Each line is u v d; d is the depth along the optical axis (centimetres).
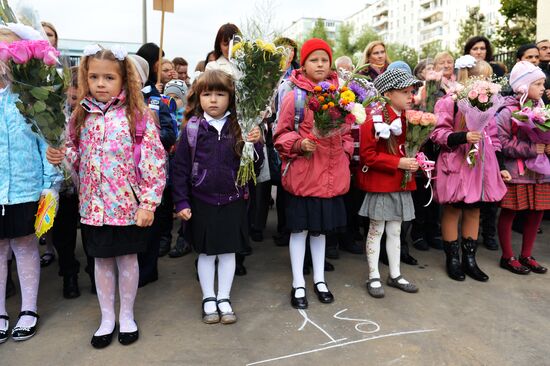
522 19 1530
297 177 282
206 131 263
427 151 382
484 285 328
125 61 239
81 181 239
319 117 257
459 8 5488
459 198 324
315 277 307
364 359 228
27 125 240
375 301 299
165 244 396
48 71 222
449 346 241
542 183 342
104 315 249
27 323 251
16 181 237
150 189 239
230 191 266
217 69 269
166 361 226
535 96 341
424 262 378
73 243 301
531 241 361
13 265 373
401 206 305
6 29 229
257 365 223
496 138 338
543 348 240
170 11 382
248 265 369
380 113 298
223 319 265
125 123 237
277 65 253
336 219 293
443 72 408
